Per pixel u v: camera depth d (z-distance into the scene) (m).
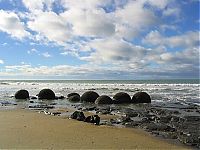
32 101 30.27
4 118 17.05
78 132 13.29
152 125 15.41
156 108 24.19
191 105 26.28
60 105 26.97
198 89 50.34
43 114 19.27
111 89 51.62
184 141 12.23
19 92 34.12
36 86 64.31
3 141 11.22
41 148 10.31
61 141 11.44
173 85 64.25
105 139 12.04
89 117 16.55
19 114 18.98
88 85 68.25
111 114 20.30
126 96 29.44
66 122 15.91
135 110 22.81
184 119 17.89
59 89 52.59
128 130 14.28
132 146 11.07
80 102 30.45
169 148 11.05
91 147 10.66
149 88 54.16
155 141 12.07
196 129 14.92
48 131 13.30
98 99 28.86
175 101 30.17
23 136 12.12
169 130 14.56
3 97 35.47
